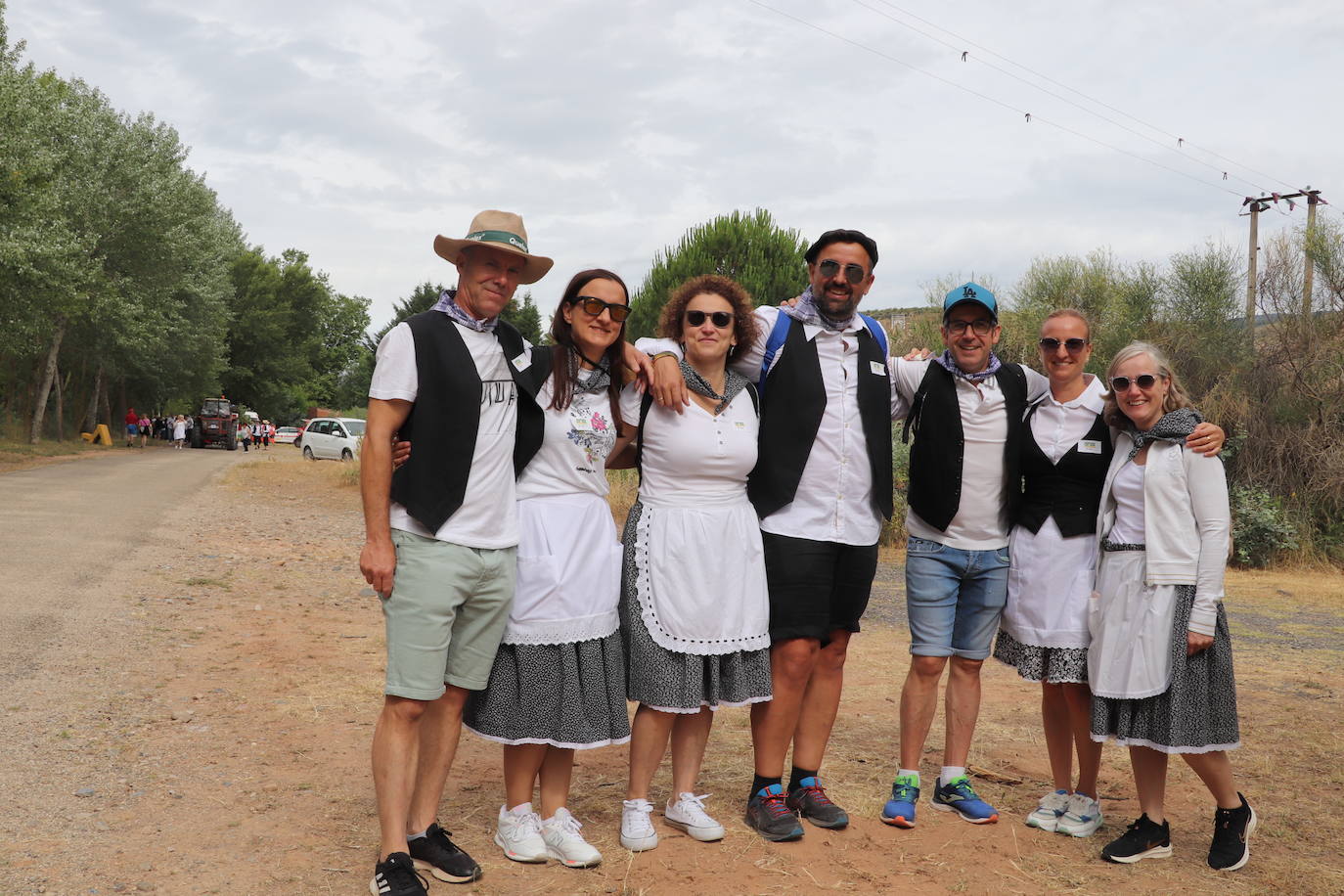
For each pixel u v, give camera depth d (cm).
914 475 405
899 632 821
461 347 323
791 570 374
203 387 5409
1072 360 389
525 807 350
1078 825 385
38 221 2561
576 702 338
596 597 341
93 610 746
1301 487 1409
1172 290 1667
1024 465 398
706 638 350
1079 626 382
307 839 352
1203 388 1531
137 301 3741
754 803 379
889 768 464
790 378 382
